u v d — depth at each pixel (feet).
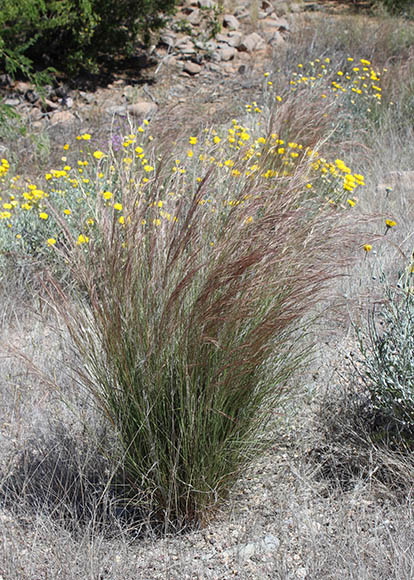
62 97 33.55
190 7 42.75
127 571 8.26
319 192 14.70
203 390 8.66
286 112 19.45
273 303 8.85
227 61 37.73
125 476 9.32
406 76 29.66
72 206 16.66
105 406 8.90
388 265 14.79
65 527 9.12
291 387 9.77
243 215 8.93
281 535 8.82
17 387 11.73
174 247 8.78
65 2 33.27
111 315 8.57
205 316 8.30
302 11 45.42
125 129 23.98
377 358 10.24
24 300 15.30
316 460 10.15
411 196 18.84
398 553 8.02
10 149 27.63
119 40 35.76
